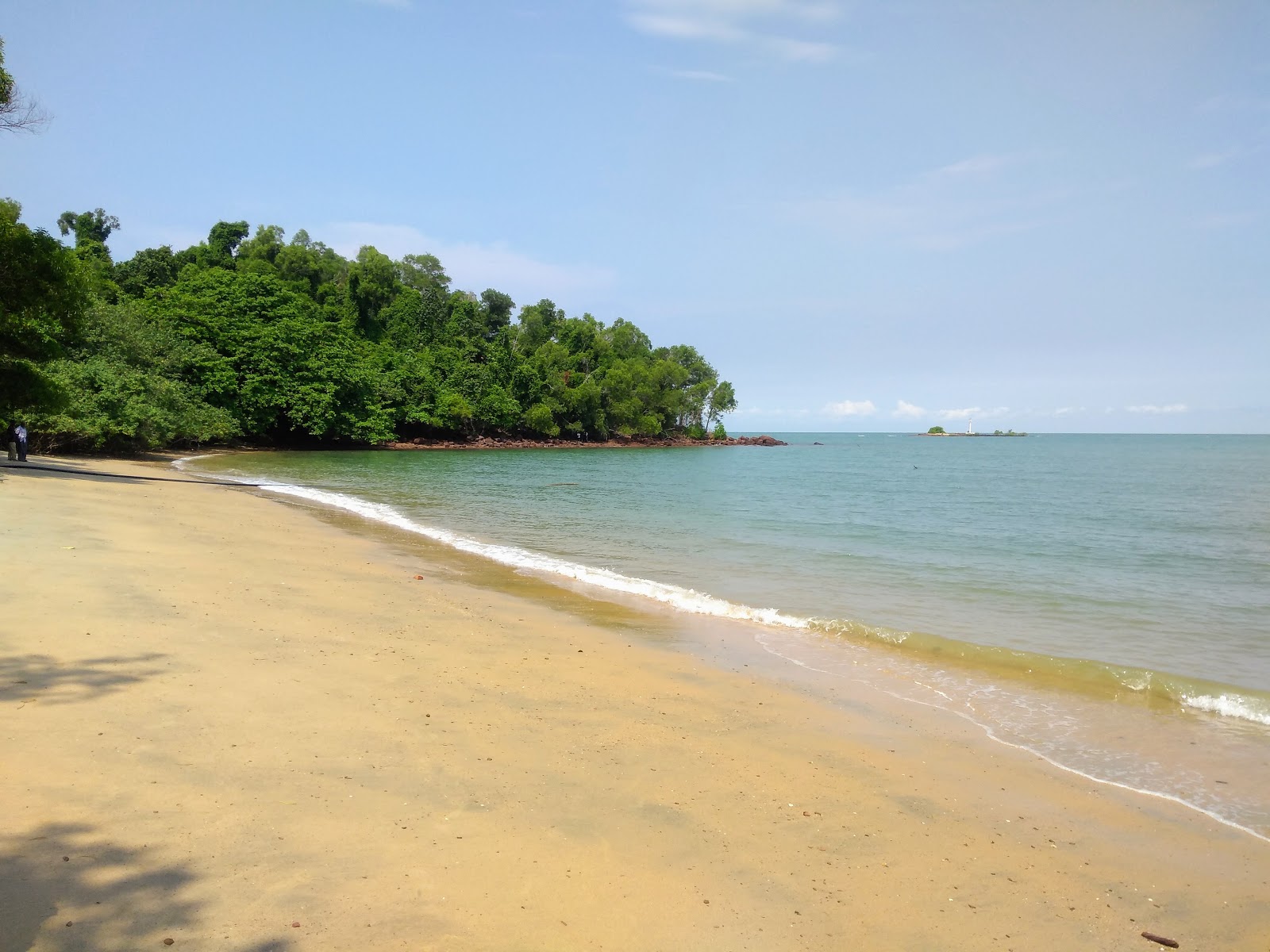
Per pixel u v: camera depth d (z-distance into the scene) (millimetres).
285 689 6801
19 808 4344
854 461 90250
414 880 4035
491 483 39500
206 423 51219
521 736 6262
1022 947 3922
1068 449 151875
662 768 5879
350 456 62344
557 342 130250
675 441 132375
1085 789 5961
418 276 127500
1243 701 7828
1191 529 25656
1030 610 12961
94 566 10898
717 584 14531
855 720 7344
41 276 23703
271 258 101562
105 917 3473
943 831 5184
